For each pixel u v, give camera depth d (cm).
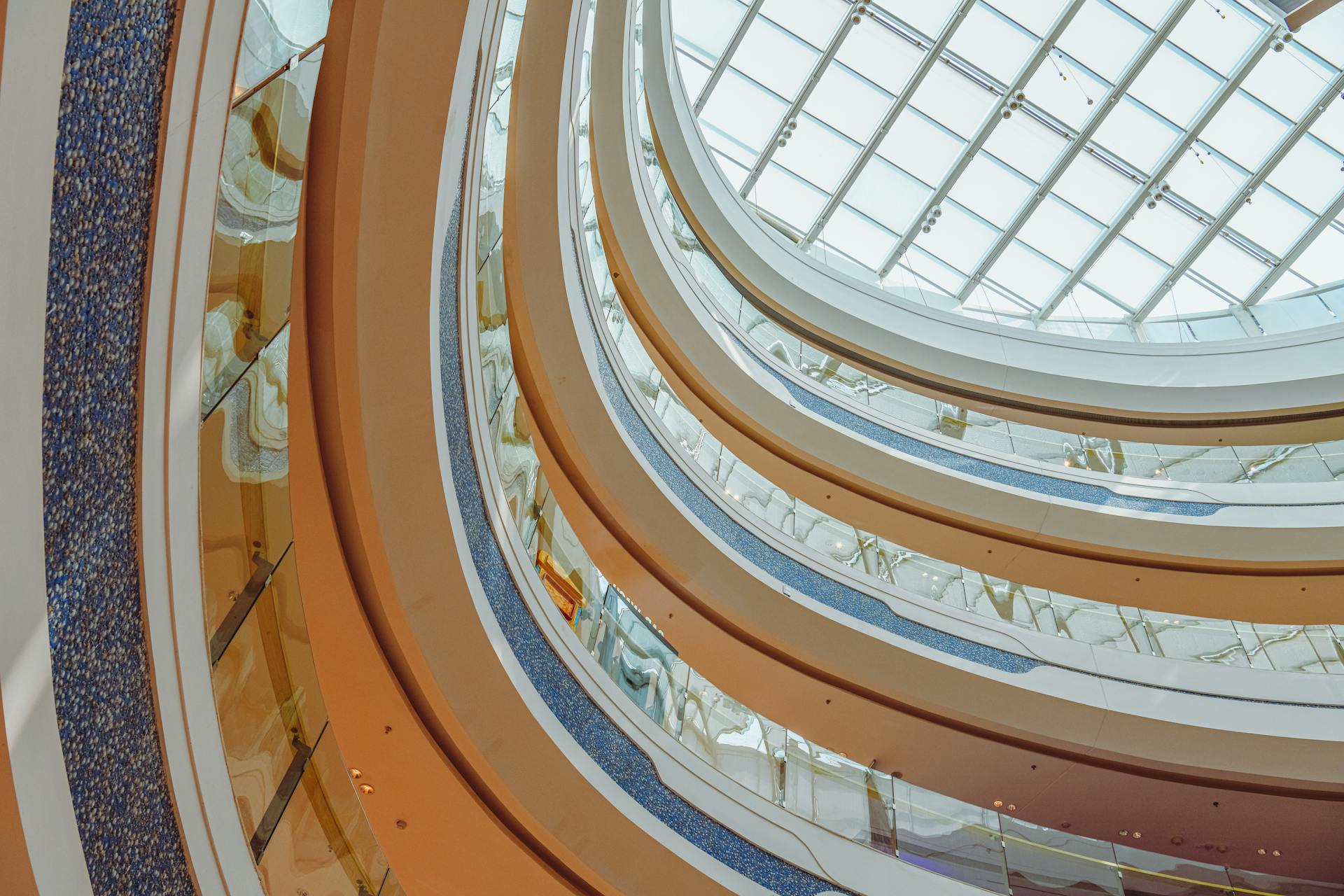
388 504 588
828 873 905
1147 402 1773
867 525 1539
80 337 229
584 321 965
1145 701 1308
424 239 512
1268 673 1367
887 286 1859
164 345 263
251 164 340
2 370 196
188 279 269
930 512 1524
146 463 262
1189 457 1652
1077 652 1352
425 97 479
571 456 1009
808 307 1711
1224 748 1287
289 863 389
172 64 245
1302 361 1742
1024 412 1797
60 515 231
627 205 1201
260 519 374
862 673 1226
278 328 375
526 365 941
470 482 674
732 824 870
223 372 333
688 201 1593
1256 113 1748
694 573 1120
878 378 1759
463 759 707
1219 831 1327
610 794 767
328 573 604
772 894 844
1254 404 1739
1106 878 1087
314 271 518
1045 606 1412
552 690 757
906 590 1342
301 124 390
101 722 257
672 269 1319
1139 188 1825
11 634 210
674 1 1712
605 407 980
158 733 285
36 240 200
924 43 1736
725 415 1431
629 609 972
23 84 190
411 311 529
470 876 758
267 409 372
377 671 649
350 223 504
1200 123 1758
